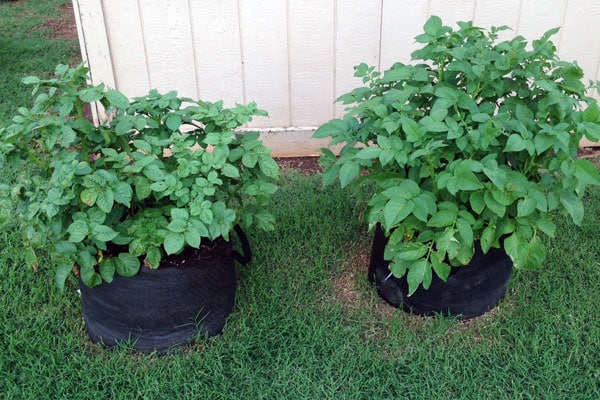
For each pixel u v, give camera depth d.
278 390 2.29
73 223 2.09
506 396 2.28
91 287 2.29
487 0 3.60
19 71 5.18
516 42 2.51
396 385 2.31
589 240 3.07
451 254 2.19
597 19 3.66
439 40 2.53
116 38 3.61
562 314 2.62
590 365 2.38
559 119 2.30
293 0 3.56
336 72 3.77
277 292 2.72
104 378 2.32
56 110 2.25
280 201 3.41
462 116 2.31
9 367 2.37
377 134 2.50
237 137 2.47
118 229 2.27
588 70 3.79
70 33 6.18
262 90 3.80
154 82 3.75
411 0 3.58
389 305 2.71
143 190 2.17
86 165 2.11
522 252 2.27
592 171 2.19
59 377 2.32
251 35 3.65
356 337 2.52
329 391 2.29
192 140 2.33
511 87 2.47
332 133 2.49
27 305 2.66
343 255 2.98
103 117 3.79
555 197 2.30
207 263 2.35
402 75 2.45
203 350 2.45
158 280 2.28
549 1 3.61
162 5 3.55
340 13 3.61
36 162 2.28
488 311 2.66
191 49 3.67
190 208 2.14
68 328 2.56
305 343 2.48
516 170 2.45
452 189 2.11
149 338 2.40
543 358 2.41
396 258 2.39
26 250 2.26
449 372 2.35
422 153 2.13
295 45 3.68
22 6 6.95
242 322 2.54
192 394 2.26
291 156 3.99
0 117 4.31
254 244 3.00
